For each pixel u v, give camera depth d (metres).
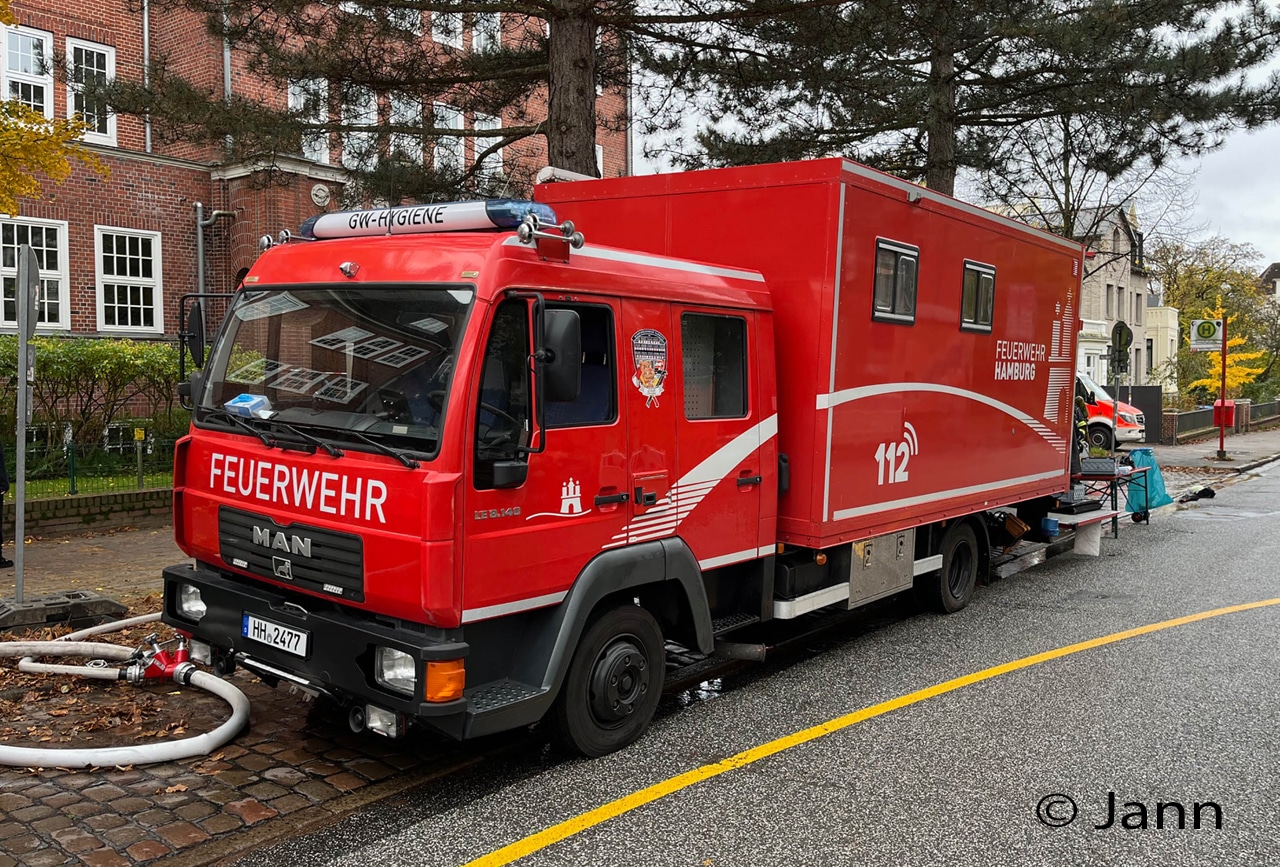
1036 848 4.06
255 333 4.99
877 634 7.69
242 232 17.50
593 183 6.88
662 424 5.16
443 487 4.07
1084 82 12.39
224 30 9.48
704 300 5.42
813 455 6.01
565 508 4.62
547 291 4.54
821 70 11.43
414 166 10.81
